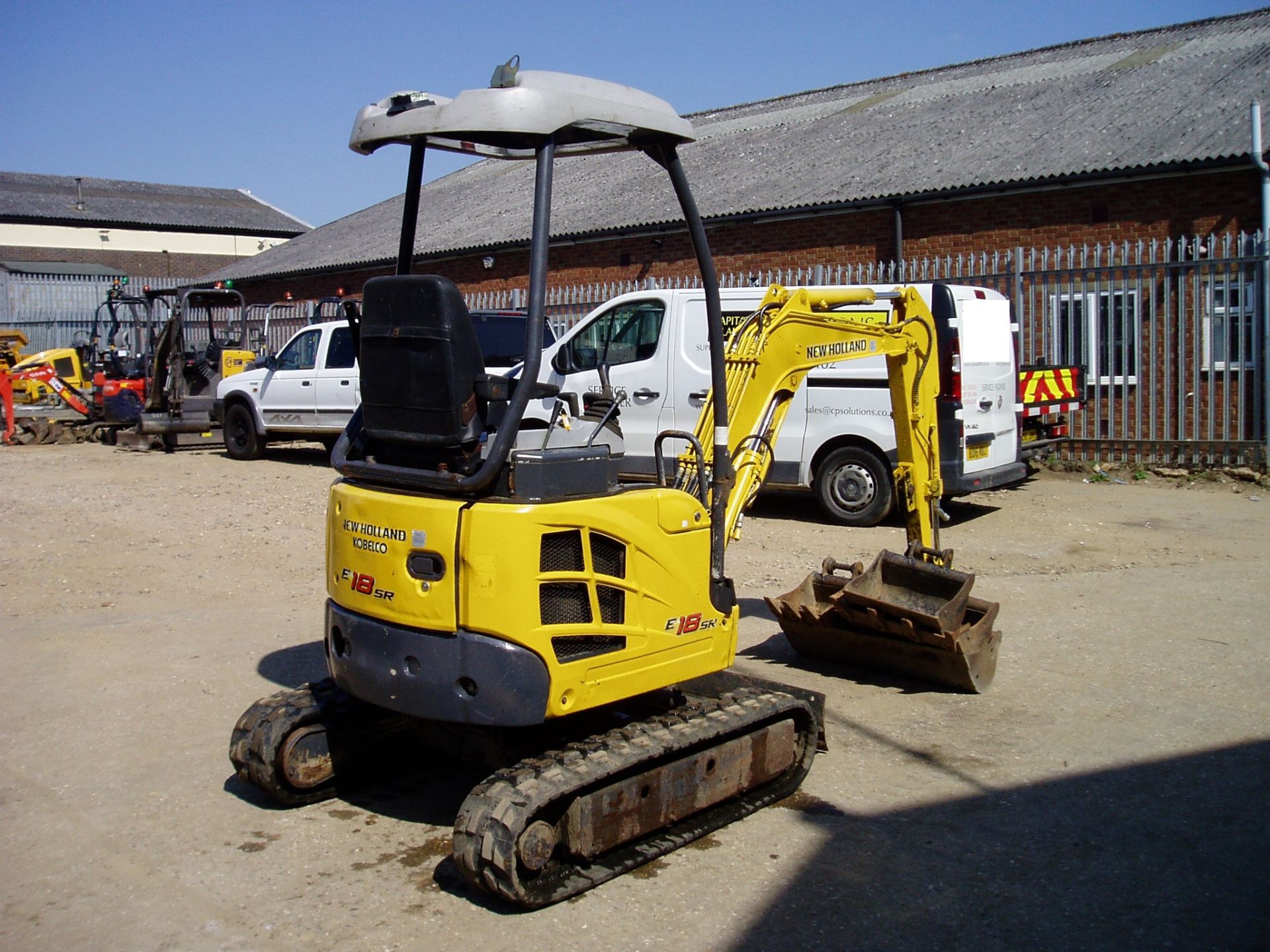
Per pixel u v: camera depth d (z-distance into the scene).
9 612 7.82
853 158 19.27
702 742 4.43
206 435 16.95
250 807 4.79
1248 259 12.76
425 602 4.02
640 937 3.72
